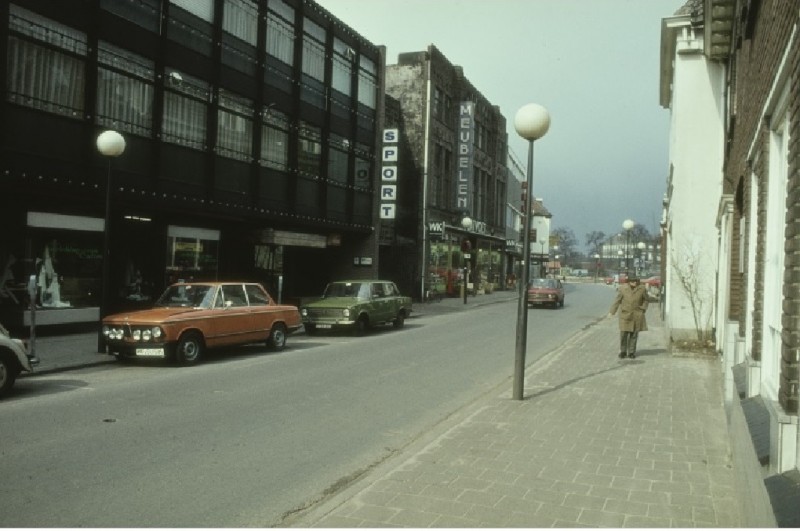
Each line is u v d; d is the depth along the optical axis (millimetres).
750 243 6879
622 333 13898
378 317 19406
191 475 6059
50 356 12547
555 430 7520
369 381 11289
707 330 16172
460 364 13414
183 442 7164
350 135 26641
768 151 5262
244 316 13836
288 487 5793
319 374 11867
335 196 25609
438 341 17516
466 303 34438
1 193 14156
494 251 50594
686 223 16453
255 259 22984
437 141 36781
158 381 10773
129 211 17266
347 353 14852
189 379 11023
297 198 23125
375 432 7840
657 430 7562
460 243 41406
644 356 14344
